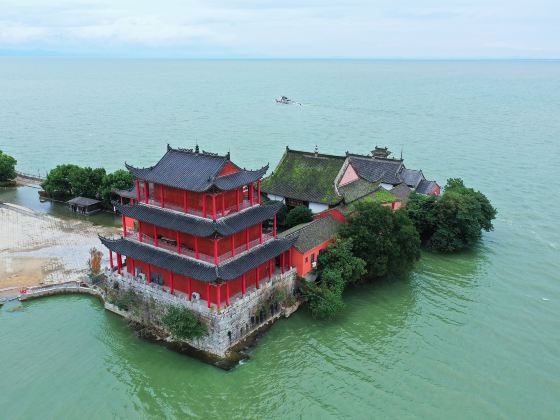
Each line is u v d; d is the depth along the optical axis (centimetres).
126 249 6675
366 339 6525
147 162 16150
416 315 7075
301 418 5225
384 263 7462
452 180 10444
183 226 6078
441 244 8931
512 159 15775
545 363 6056
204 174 6134
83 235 9650
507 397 5512
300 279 7138
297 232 7319
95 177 11506
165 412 5309
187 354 6153
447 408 5353
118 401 5441
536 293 7650
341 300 7006
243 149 17900
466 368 5975
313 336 6562
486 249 9188
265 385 5694
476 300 7456
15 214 10869
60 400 5419
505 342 6456
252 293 6397
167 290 6494
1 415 5181
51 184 11831
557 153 16425
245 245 6450
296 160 9831
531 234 9850
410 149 17525
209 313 5981
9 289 7488
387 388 5647
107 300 7038
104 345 6312
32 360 6006
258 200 6794
